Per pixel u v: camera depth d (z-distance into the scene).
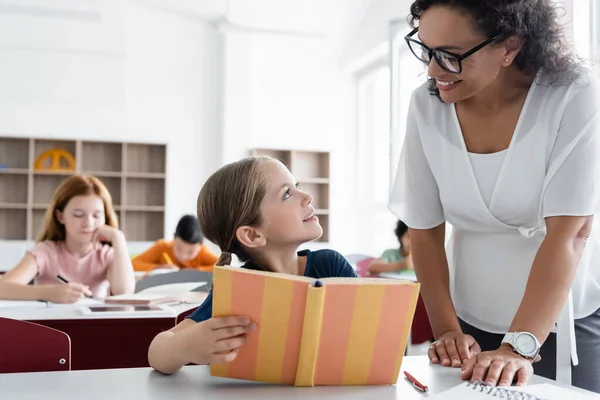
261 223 1.06
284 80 7.61
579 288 1.27
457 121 1.25
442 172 1.27
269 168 1.08
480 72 1.08
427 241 1.34
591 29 2.67
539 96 1.18
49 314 1.88
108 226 2.62
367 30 6.75
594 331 1.29
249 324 0.89
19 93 6.61
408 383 0.94
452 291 1.40
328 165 7.64
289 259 1.13
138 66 7.10
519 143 1.19
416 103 1.32
